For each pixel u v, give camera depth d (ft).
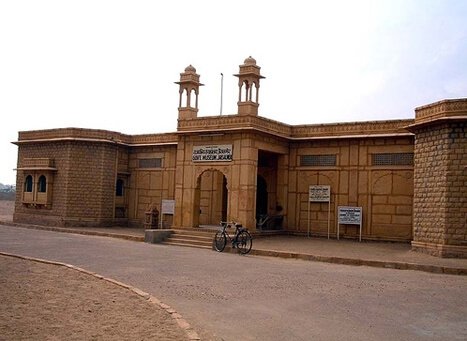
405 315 27.96
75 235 75.56
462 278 41.37
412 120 68.08
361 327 25.48
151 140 92.27
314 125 76.38
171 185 89.61
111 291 31.73
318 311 28.76
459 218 52.19
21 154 98.53
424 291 34.81
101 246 60.08
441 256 52.26
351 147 73.51
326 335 24.02
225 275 40.70
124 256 51.13
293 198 77.87
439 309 29.43
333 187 74.64
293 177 78.18
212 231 69.51
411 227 68.13
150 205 83.87
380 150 71.15
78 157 90.43
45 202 91.71
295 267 46.37
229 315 27.61
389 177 70.28
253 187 70.85
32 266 40.91
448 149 53.16
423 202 56.75
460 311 29.01
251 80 70.85
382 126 70.64
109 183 92.02
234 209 70.79
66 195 89.40
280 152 76.84
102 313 25.99
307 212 76.64
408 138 69.00
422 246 56.03
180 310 28.32
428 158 56.29
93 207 90.48
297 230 77.20
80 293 30.81
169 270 42.57
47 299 28.78
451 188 52.80
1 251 51.75
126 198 95.30
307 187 76.95
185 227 73.97
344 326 25.64
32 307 26.66
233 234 67.62
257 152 71.56
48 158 92.07
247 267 45.65
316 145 76.54
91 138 90.33
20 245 58.03
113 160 92.73
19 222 97.04
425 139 57.00
